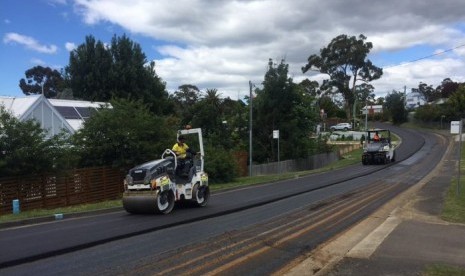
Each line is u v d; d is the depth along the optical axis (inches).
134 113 964.6
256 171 1428.4
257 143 1707.7
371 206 633.6
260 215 556.7
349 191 834.2
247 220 518.0
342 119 4126.5
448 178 1045.8
